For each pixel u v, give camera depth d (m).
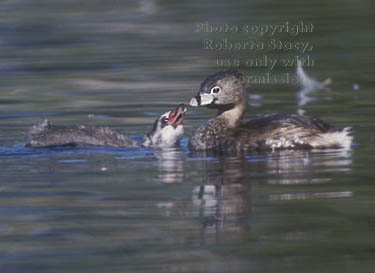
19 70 25.64
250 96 20.95
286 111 18.64
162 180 12.93
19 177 13.25
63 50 29.00
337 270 8.90
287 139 15.13
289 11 35.47
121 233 10.27
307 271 8.85
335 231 10.17
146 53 27.77
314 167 13.50
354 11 34.91
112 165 14.20
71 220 10.81
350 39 28.92
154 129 16.48
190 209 11.22
